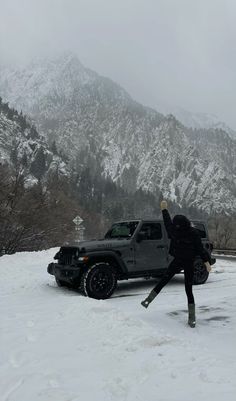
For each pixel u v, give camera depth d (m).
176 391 3.68
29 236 24.50
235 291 9.55
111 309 6.72
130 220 10.28
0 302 8.24
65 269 9.16
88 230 80.56
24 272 12.23
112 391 3.69
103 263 8.94
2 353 4.91
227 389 3.68
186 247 6.52
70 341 5.25
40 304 7.86
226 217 53.94
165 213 6.88
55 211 32.34
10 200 22.91
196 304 8.12
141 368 4.23
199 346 5.14
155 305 8.02
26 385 3.90
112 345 5.01
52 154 168.25
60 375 4.12
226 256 27.77
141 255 9.69
